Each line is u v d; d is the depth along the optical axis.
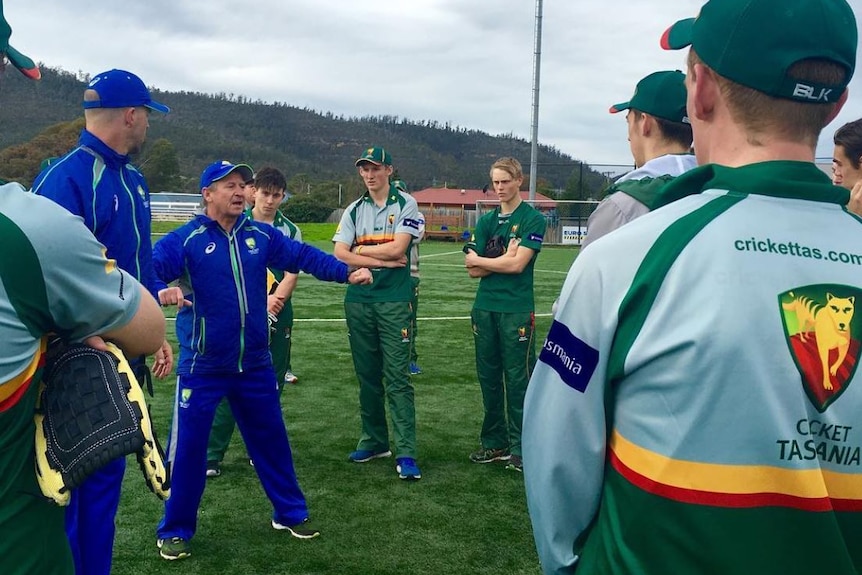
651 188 2.21
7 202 1.29
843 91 1.15
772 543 1.05
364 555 3.45
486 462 4.85
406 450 4.52
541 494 1.26
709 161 1.25
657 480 1.10
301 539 3.62
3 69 1.49
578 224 35.12
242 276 3.49
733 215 1.13
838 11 1.13
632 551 1.13
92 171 2.97
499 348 4.76
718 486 1.06
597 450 1.21
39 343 1.33
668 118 2.38
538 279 17.22
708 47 1.18
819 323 1.07
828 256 1.11
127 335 1.45
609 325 1.15
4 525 1.28
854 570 1.07
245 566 3.33
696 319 1.07
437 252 28.05
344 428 5.57
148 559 3.39
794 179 1.14
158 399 6.20
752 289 1.07
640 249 1.15
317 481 4.45
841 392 1.07
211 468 4.52
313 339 9.27
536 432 1.26
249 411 3.58
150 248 3.27
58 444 1.32
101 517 2.78
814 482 1.05
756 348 1.05
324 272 3.76
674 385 1.08
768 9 1.11
